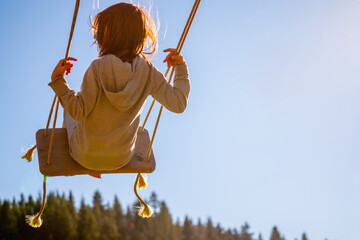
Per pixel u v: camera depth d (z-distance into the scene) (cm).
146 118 254
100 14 215
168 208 2564
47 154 231
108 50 213
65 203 2278
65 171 228
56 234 2158
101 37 213
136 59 212
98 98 204
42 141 235
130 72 207
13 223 2091
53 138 237
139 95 210
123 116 208
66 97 203
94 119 207
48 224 2147
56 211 2183
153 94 217
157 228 2442
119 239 2359
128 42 212
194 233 2542
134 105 210
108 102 205
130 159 239
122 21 210
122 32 211
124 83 206
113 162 220
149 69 215
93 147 212
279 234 2583
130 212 2472
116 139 211
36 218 242
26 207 2145
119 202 2480
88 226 2256
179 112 220
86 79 205
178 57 225
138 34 213
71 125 233
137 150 246
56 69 205
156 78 215
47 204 2192
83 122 210
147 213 262
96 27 217
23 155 255
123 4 214
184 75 225
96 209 2383
